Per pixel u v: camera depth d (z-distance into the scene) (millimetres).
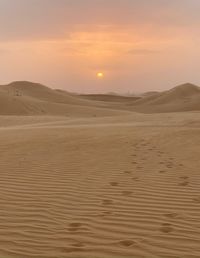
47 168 9273
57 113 64375
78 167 9344
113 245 4773
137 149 11828
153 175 8336
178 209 6094
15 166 9570
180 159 10125
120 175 8398
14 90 98375
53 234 5168
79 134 15289
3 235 5180
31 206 6383
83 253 4551
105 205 6340
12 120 35125
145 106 106875
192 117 27375
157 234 5105
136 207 6211
